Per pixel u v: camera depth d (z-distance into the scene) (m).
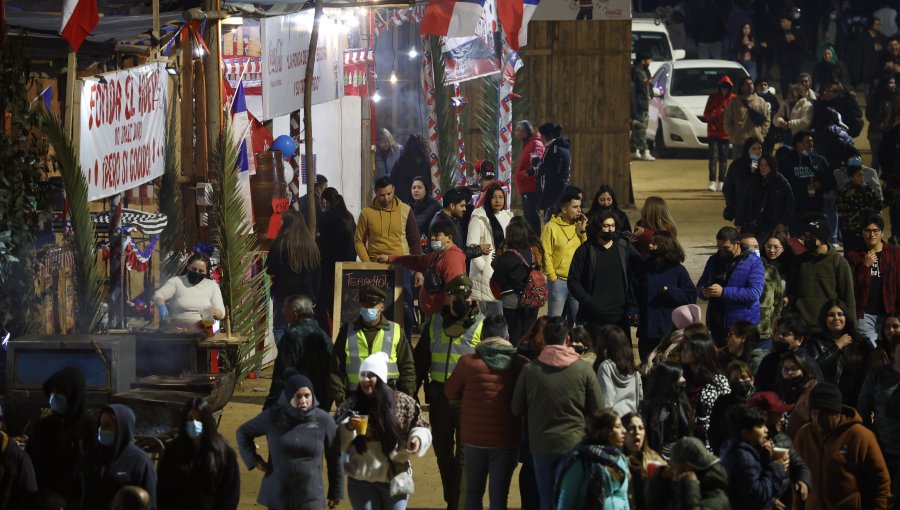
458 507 13.37
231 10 20.09
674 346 13.13
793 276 17.31
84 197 16.00
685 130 40.69
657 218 18.78
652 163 40.62
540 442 12.02
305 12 22.44
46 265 16.56
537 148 27.17
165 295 17.14
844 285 17.09
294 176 22.89
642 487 11.16
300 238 19.06
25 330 15.73
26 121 15.90
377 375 11.90
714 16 50.94
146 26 18.94
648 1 54.94
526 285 17.53
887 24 52.53
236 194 18.83
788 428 12.87
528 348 13.49
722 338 16.81
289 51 21.66
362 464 11.91
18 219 15.53
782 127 34.62
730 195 25.12
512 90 29.78
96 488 10.70
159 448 13.01
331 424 11.75
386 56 33.12
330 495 11.90
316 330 14.08
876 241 18.33
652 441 12.27
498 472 12.55
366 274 18.78
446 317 13.53
